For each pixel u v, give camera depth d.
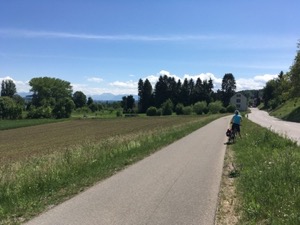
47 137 43.12
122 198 8.43
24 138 43.50
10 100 108.81
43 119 98.75
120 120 84.50
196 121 56.91
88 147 18.80
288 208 6.50
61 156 15.68
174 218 6.85
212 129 37.94
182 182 10.28
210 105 134.00
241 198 7.99
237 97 174.00
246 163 12.66
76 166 12.23
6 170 12.76
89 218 6.89
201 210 7.38
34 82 156.50
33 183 9.56
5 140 41.53
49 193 8.91
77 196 8.66
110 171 12.16
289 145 17.50
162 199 8.31
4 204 7.88
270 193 7.56
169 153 17.47
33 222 6.69
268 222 6.16
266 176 9.12
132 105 168.25
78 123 76.12
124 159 14.67
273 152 14.33
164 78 164.88
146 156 16.30
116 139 23.95
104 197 8.53
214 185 9.83
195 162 14.40
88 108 158.12
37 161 15.42
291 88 80.81
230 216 6.94
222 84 185.38
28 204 7.82
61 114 112.56
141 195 8.72
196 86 167.25
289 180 8.62
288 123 49.12
